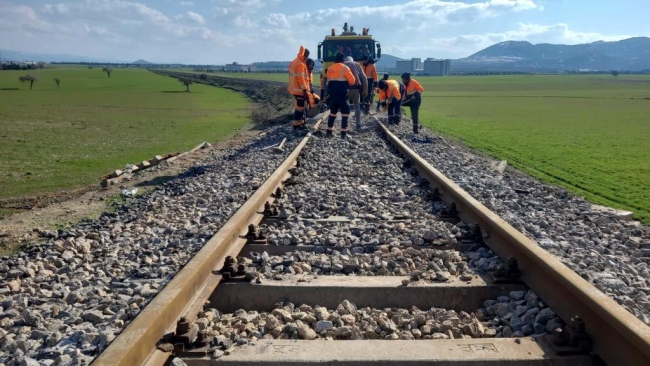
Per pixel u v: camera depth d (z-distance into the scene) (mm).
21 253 5625
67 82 80000
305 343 3064
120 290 4152
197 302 3494
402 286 3936
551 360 2883
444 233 5301
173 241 5504
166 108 36188
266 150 12523
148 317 2885
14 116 28672
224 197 7648
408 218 6070
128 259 5090
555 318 3371
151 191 9359
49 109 33938
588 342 2934
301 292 3904
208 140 19344
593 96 50750
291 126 17969
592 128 21375
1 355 3172
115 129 23062
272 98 38125
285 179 8102
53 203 9109
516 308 3664
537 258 3717
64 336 3357
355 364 2852
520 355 2922
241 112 33281
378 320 3516
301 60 15289
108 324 3494
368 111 21859
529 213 6863
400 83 18562
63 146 17484
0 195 9953
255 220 5582
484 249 4867
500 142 16688
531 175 10969
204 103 41531
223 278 4004
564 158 13445
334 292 3908
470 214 5703
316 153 11273
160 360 2764
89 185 11000
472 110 32188
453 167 10484
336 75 13914
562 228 6117
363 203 6891
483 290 3951
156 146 17781
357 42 21234
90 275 4684
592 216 6910
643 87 79125
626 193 9203
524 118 26344
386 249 4949
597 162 12828
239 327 3402
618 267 4746
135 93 54781
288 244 5035
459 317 3674
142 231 6121
